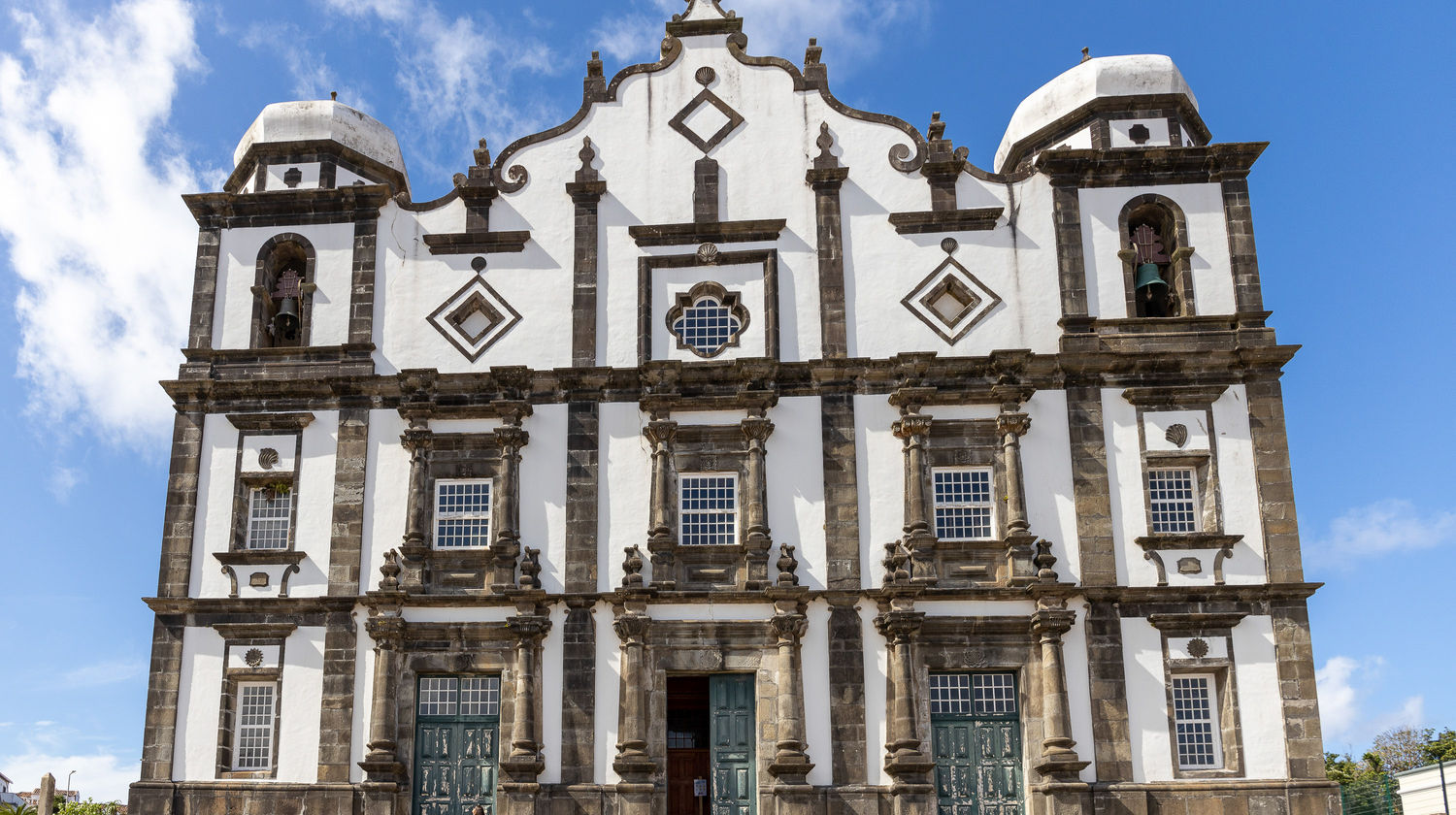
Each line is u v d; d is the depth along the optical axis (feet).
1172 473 104.27
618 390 106.52
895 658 98.37
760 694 98.78
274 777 98.27
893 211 110.73
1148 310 110.93
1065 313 107.34
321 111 116.37
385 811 95.91
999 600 100.27
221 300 111.45
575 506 103.65
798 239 110.11
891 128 112.98
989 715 99.19
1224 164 110.32
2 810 158.61
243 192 115.65
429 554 102.78
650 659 99.40
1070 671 98.37
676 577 101.81
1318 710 97.30
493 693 100.89
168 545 104.17
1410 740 228.22
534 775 96.53
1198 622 99.09
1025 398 104.53
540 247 111.14
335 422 106.93
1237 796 95.30
